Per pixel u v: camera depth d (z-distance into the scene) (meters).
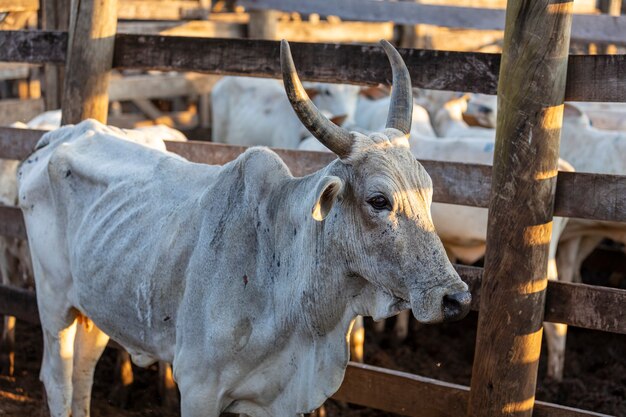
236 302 3.21
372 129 8.57
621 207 3.60
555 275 5.66
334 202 2.99
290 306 3.16
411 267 2.85
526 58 3.55
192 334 3.29
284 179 3.26
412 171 2.93
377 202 2.88
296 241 3.15
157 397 5.23
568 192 3.69
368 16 8.51
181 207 3.46
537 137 3.60
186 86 9.45
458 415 3.99
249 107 9.16
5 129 5.00
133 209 3.60
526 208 3.65
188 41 4.63
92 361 4.21
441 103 9.01
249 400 3.37
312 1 8.78
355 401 4.27
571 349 6.32
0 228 5.00
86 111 4.88
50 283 4.04
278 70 4.42
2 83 9.00
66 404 4.16
